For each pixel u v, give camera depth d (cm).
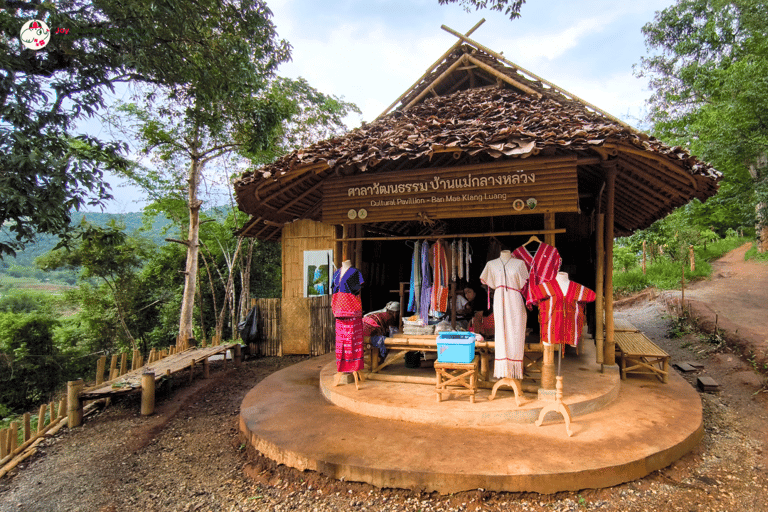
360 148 564
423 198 587
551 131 511
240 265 1812
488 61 816
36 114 602
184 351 957
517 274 512
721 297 1216
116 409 704
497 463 382
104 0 640
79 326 1895
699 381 693
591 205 851
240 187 630
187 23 782
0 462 522
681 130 1925
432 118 654
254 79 955
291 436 464
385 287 905
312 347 1044
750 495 371
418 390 566
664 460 405
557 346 618
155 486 455
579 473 365
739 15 1684
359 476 389
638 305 1475
